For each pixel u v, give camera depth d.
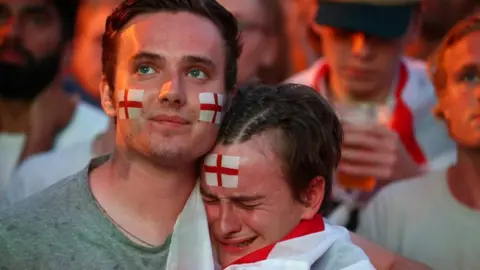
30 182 9.98
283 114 7.05
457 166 9.20
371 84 10.77
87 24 12.78
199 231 6.97
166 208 6.93
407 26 10.79
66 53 12.51
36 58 11.12
